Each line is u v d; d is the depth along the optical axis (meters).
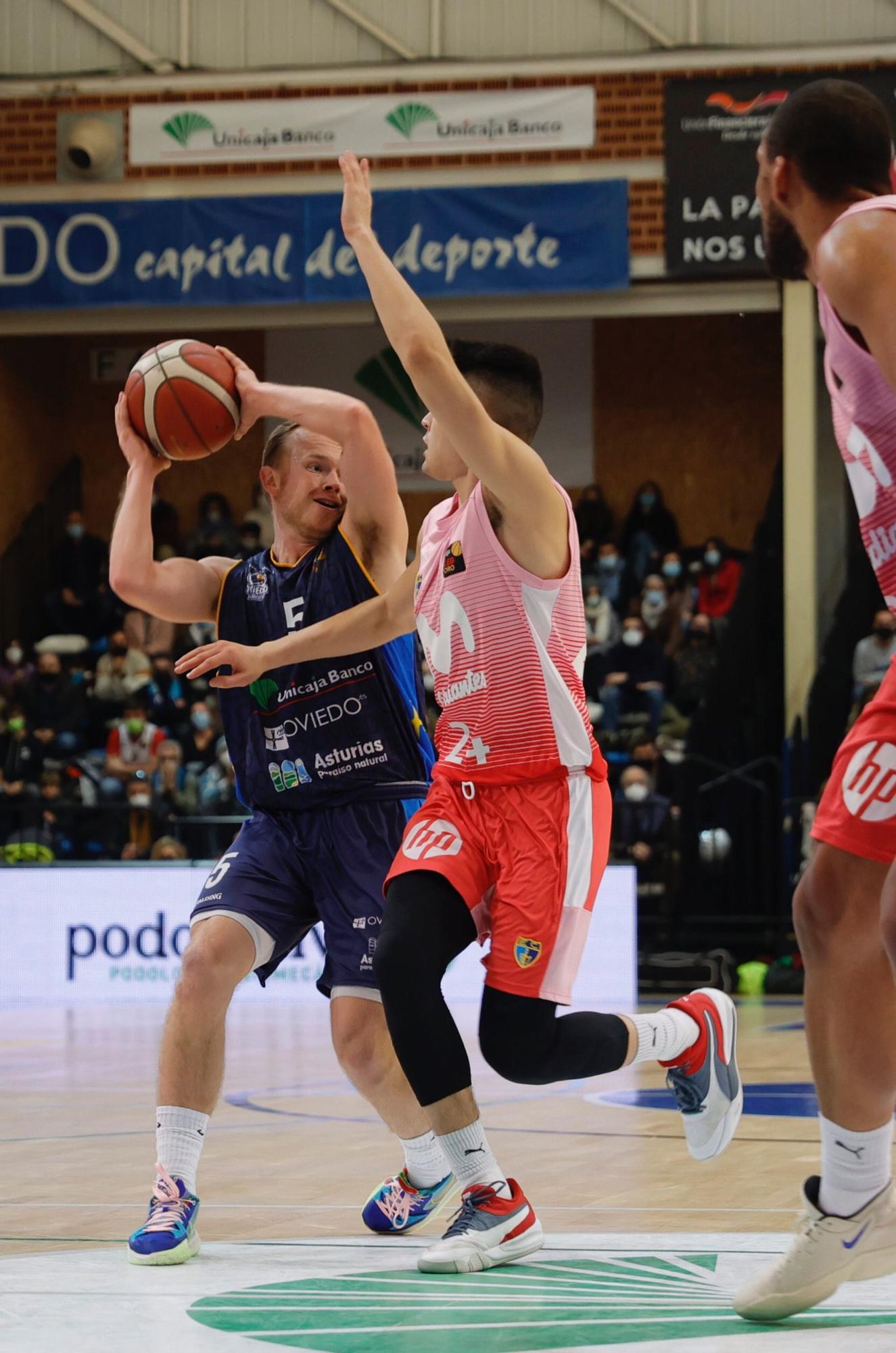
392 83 27.02
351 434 6.60
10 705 27.78
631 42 26.56
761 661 27.56
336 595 6.73
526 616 5.72
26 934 22.31
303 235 27.08
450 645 5.85
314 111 27.19
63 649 29.97
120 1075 13.34
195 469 33.47
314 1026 17.59
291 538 6.93
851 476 4.61
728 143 26.28
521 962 5.62
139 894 22.12
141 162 27.62
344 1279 5.51
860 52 25.98
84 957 22.22
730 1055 6.32
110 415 34.09
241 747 6.79
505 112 26.75
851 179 4.32
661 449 32.88
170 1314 4.96
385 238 26.89
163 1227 5.86
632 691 27.14
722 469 32.66
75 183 27.78
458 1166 5.71
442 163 26.98
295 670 6.64
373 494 6.66
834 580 29.08
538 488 5.58
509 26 26.83
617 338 33.09
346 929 6.54
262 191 27.44
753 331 32.69
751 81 26.16
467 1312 4.97
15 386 32.25
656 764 25.45
